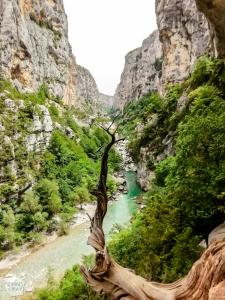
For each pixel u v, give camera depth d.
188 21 78.50
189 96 42.25
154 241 21.36
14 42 98.31
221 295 4.45
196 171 20.17
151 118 59.50
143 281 5.39
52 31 135.88
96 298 24.84
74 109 133.88
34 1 124.00
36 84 111.31
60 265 44.22
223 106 23.23
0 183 59.97
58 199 61.06
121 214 59.75
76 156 86.56
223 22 15.56
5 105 76.50
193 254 18.23
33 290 38.41
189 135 21.53
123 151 107.69
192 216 20.45
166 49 85.75
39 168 72.62
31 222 55.03
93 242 5.43
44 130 81.62
